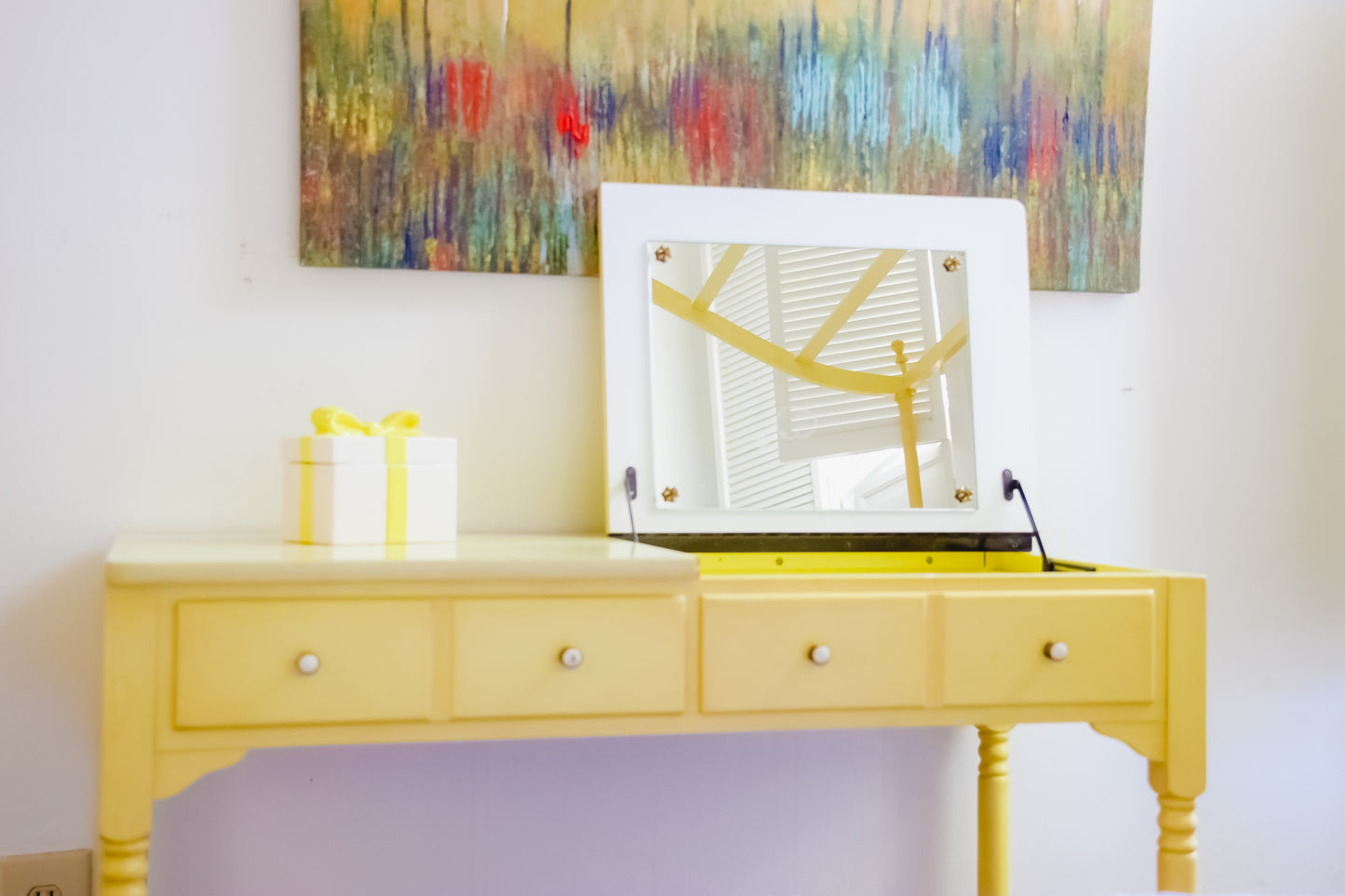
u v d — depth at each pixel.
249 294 1.51
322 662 1.10
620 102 1.58
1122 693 1.28
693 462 1.50
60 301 1.46
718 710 1.19
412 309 1.55
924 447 1.57
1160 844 1.31
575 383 1.60
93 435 1.47
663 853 1.64
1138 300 1.78
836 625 1.22
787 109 1.62
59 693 1.47
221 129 1.50
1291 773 1.83
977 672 1.25
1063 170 1.71
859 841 1.70
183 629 1.07
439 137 1.53
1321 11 1.83
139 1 1.47
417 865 1.58
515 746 1.60
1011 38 1.69
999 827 1.64
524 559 1.12
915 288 1.60
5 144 1.44
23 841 1.47
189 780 1.08
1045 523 1.75
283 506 1.37
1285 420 1.83
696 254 1.54
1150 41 1.75
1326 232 1.84
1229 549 1.81
